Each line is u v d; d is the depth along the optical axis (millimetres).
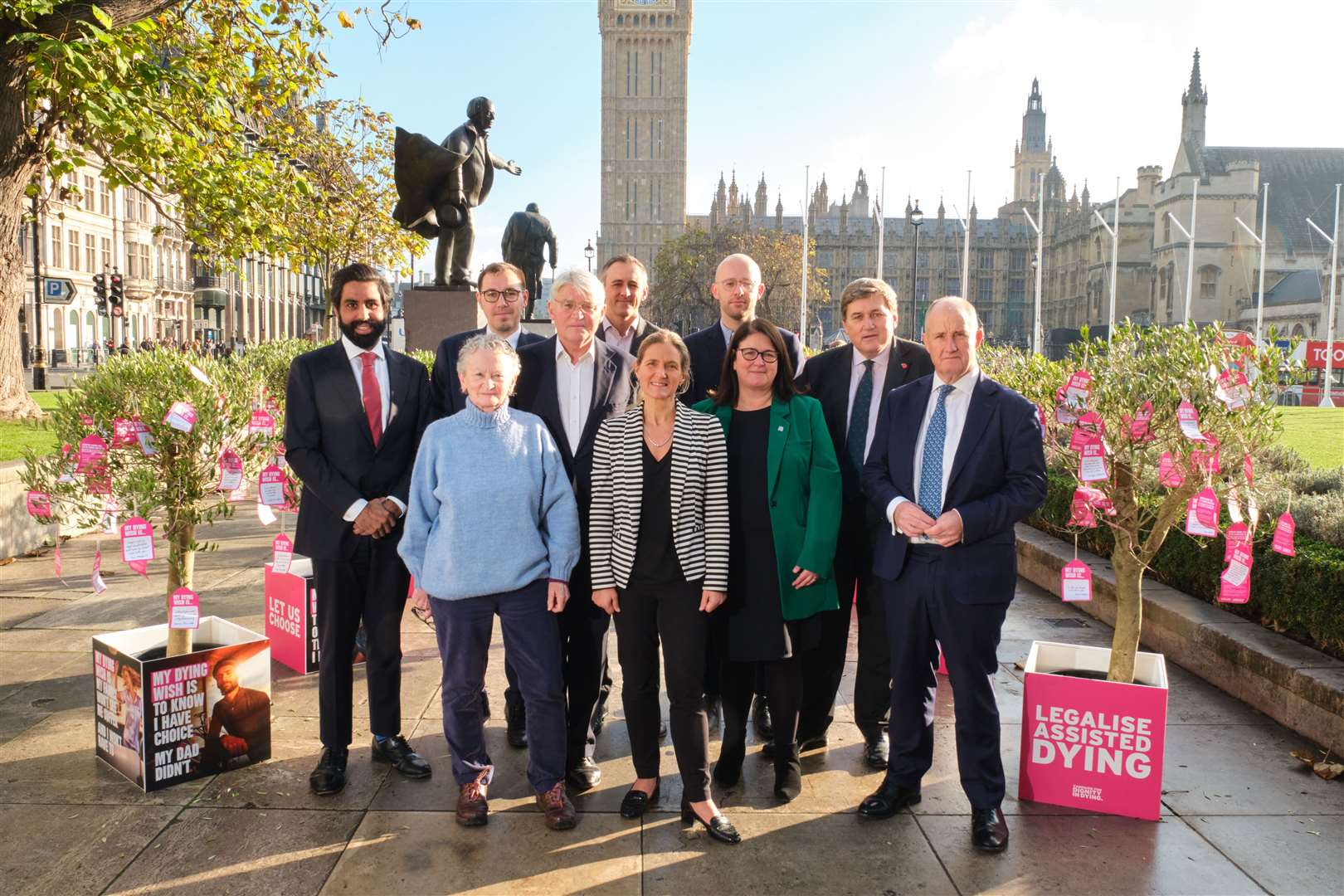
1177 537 5883
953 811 3578
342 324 3828
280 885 3000
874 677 4105
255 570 7660
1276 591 4906
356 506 3629
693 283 67625
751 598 3576
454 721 3463
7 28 9203
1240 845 3301
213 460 3902
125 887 2980
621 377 3971
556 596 3461
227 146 11750
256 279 63125
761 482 3613
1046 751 3613
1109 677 3746
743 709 3846
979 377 3494
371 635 3855
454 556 3396
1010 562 3400
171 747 3695
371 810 3535
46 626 5984
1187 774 3889
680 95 111438
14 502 8008
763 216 126562
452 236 11266
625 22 110375
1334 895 2973
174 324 53812
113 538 9047
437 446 3504
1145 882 3055
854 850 3266
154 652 4129
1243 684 4742
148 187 12109
